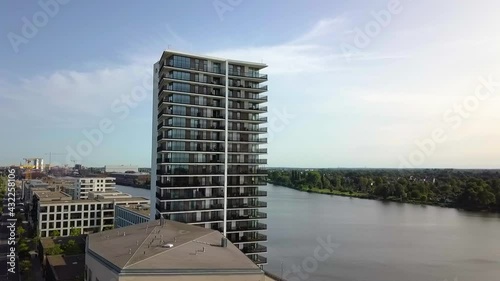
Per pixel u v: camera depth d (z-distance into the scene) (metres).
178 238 53.38
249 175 110.44
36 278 115.38
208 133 105.62
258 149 113.00
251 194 110.62
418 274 112.19
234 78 110.00
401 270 115.12
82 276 90.00
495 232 163.50
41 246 135.38
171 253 45.84
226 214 105.69
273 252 134.88
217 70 107.50
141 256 44.06
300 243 146.75
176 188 99.94
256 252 108.12
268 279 67.81
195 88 104.25
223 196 105.56
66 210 178.75
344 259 127.50
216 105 107.56
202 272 42.16
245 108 111.88
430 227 174.88
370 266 121.44
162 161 101.31
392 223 184.38
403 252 133.75
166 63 103.25
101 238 56.31
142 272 40.22
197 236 55.41
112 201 190.50
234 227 106.75
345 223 184.75
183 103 101.69
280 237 156.12
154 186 109.88
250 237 108.56
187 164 101.75
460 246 143.12
